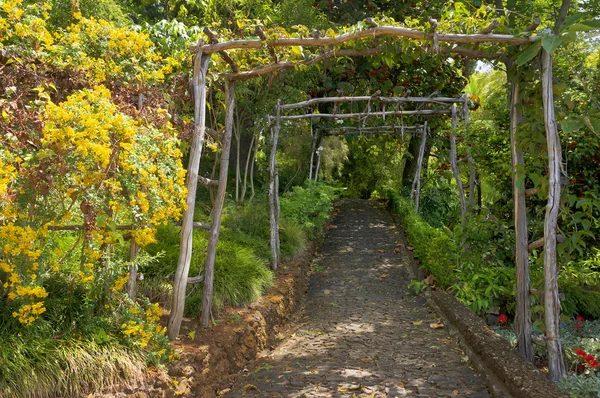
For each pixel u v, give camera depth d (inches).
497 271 271.0
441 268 288.8
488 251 273.4
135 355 138.2
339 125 511.5
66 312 138.5
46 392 115.7
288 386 160.4
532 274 242.2
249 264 239.1
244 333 190.7
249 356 189.5
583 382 143.9
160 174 149.4
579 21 157.9
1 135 124.7
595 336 210.4
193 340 170.2
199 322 185.5
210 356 163.8
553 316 162.2
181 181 156.4
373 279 331.9
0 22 143.8
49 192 132.3
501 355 166.4
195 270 208.5
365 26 177.3
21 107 138.9
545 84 166.6
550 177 164.6
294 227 359.6
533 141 173.6
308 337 221.3
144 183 140.2
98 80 160.6
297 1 410.9
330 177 705.0
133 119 155.9
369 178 832.9
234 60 195.8
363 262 374.6
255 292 225.3
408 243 425.1
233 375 173.5
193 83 178.9
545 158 173.8
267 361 189.5
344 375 169.2
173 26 235.6
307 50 205.2
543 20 314.3
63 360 122.0
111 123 131.2
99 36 166.9
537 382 140.9
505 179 285.1
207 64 180.4
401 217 505.4
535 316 198.2
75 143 122.4
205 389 154.5
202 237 247.6
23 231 119.5
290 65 196.9
